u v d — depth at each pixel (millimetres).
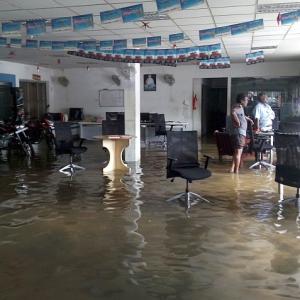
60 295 2990
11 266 3506
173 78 14391
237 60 12719
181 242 4043
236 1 5266
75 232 4367
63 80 15164
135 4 5336
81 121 14273
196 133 5781
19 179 7227
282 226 4508
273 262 3535
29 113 13992
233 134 7629
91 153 10695
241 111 7504
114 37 7824
